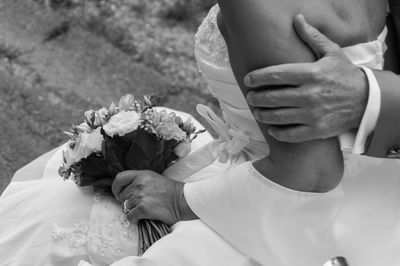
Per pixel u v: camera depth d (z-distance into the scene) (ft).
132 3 10.91
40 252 4.96
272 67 3.98
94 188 5.20
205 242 4.56
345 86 3.98
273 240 4.38
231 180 4.48
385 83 4.06
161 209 4.83
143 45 10.41
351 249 4.45
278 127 4.10
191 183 4.86
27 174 6.04
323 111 3.96
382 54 4.44
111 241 4.90
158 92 9.85
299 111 3.97
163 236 4.80
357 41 4.23
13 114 9.27
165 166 5.22
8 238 5.09
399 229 4.53
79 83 9.86
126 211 4.94
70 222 5.03
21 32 10.52
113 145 4.91
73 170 5.09
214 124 5.10
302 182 4.24
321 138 4.10
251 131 4.77
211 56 4.62
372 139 4.15
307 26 4.02
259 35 4.04
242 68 4.22
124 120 4.88
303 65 3.93
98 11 10.79
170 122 4.98
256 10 4.03
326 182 4.25
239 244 4.53
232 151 4.94
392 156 4.27
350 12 4.20
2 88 9.59
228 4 4.09
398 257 4.49
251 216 4.39
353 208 4.50
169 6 10.86
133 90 9.85
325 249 4.40
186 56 10.34
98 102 9.60
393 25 4.80
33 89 9.65
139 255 4.82
